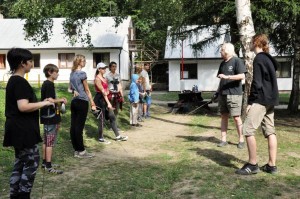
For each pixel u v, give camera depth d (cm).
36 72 3300
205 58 2970
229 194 494
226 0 1354
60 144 808
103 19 3522
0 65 3328
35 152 410
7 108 402
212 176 572
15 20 3584
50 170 604
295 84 1488
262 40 559
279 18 1262
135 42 3659
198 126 1120
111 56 3256
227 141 838
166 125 1159
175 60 3052
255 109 565
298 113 1479
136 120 1132
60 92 1658
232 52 741
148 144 840
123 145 829
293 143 817
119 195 502
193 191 510
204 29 1672
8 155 695
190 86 3081
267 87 555
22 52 400
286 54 1519
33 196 500
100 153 751
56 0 1174
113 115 873
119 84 983
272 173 580
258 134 882
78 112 702
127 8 1509
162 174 592
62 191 520
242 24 898
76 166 650
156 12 1563
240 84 745
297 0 1217
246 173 576
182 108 1538
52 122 597
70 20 1253
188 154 725
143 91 1223
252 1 1248
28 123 400
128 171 613
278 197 481
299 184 532
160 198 488
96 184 548
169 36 1712
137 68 1241
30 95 398
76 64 711
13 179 412
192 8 1504
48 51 3275
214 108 1700
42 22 1208
